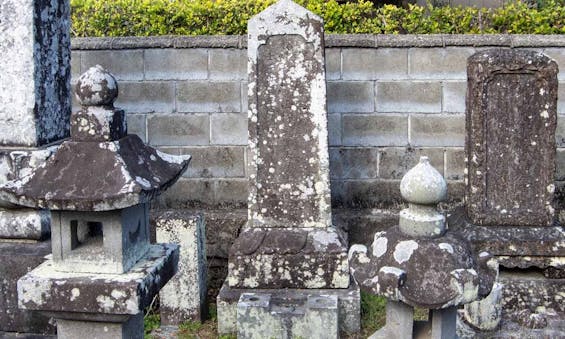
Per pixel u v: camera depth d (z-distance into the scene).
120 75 6.11
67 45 4.47
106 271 2.89
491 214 5.20
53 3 4.24
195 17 6.39
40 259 3.83
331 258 5.06
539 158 5.16
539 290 5.05
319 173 5.27
